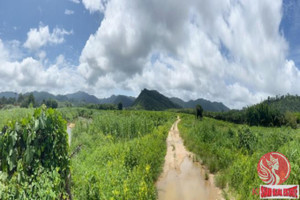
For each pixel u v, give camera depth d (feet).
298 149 20.54
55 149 12.07
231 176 20.66
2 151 10.46
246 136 34.50
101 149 29.63
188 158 32.27
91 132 48.83
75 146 33.22
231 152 29.60
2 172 10.32
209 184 21.99
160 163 27.61
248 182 17.92
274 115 157.28
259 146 31.55
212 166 26.14
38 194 9.99
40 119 11.60
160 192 20.10
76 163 21.90
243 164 21.43
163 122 101.60
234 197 17.88
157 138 41.93
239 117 216.13
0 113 51.03
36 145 11.20
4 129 11.10
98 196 13.91
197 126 56.13
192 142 41.45
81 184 15.33
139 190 15.98
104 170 19.24
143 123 56.80
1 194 9.21
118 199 14.06
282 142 29.96
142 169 21.65
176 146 42.09
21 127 11.27
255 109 167.32
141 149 28.07
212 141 40.47
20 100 318.04
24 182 10.28
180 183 22.30
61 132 12.69
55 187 10.77
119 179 17.54
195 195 19.49
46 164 11.37
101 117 64.64
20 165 10.53
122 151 25.67
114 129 49.49
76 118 104.17
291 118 143.54
